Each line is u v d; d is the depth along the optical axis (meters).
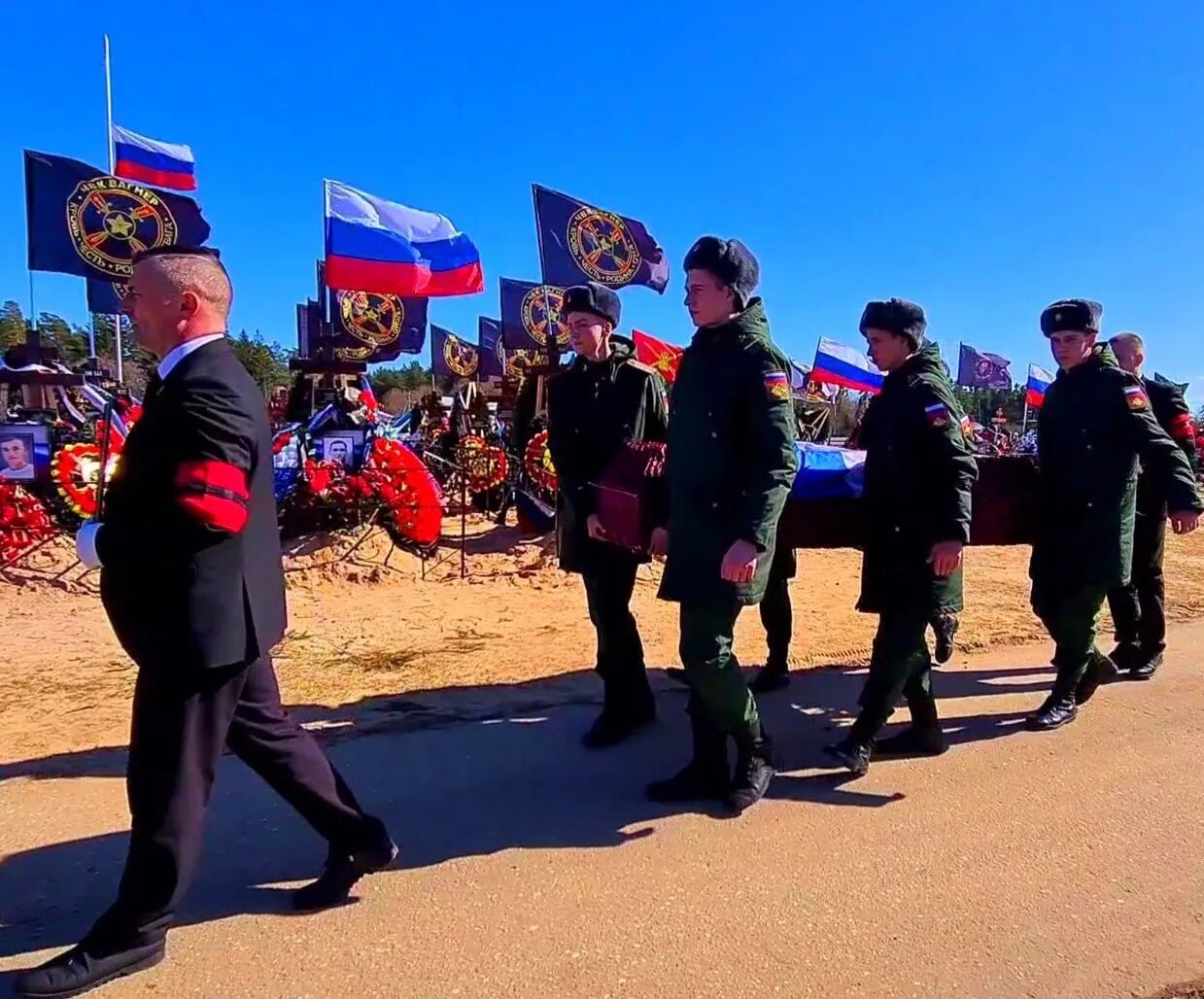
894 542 3.63
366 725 4.15
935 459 3.54
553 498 9.23
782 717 4.43
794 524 4.27
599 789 3.54
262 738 2.52
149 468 2.19
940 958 2.47
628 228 9.72
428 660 5.25
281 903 2.68
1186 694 4.72
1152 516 4.90
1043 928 2.62
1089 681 4.46
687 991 2.31
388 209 8.61
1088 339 4.18
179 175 11.96
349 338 11.12
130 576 2.23
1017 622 6.27
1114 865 2.99
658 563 8.15
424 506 8.16
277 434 8.52
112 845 3.02
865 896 2.78
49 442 7.84
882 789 3.57
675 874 2.89
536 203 9.30
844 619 6.40
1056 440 4.24
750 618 6.32
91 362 13.95
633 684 4.05
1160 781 3.65
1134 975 2.42
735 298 3.19
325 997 2.26
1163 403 5.09
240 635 2.27
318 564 7.40
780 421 3.06
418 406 15.13
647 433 3.98
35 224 7.21
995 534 4.39
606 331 3.92
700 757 3.47
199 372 2.21
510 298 14.96
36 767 3.63
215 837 3.08
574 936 2.54
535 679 4.90
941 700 4.65
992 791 3.55
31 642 5.42
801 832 3.20
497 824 3.22
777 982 2.36
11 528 6.93
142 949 2.32
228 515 2.15
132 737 2.31
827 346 16.83
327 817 2.62
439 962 2.41
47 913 2.63
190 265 2.27
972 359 27.83
